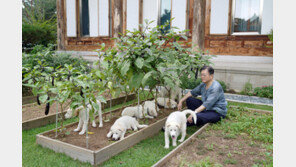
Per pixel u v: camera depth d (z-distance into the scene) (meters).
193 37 7.45
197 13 7.29
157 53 3.98
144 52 3.67
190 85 7.75
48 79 3.51
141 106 4.68
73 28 12.72
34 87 3.34
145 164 2.83
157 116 4.69
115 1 9.02
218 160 2.81
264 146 3.18
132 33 3.86
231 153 3.01
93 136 3.52
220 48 8.80
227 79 8.33
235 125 3.91
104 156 2.89
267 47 7.98
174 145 3.38
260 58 8.01
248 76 7.94
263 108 5.62
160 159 2.94
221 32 8.73
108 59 3.94
